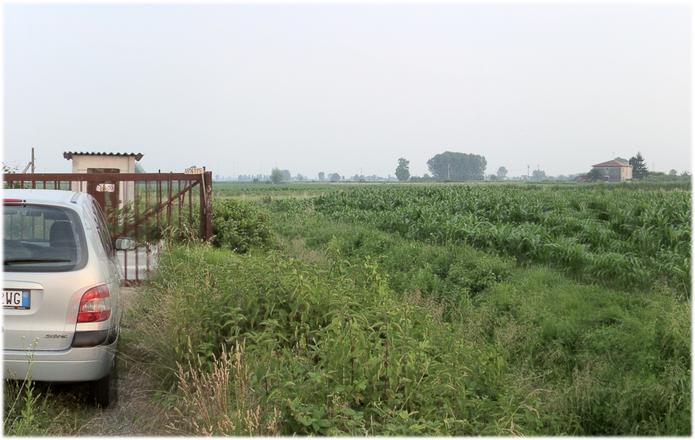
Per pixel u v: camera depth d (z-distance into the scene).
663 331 7.48
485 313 8.89
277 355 4.93
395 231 19.69
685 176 89.88
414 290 10.30
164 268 8.86
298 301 5.65
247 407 4.11
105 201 10.30
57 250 4.80
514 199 24.86
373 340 4.99
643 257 12.68
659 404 5.58
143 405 5.01
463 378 4.89
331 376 4.27
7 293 4.58
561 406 5.72
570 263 12.26
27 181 9.95
